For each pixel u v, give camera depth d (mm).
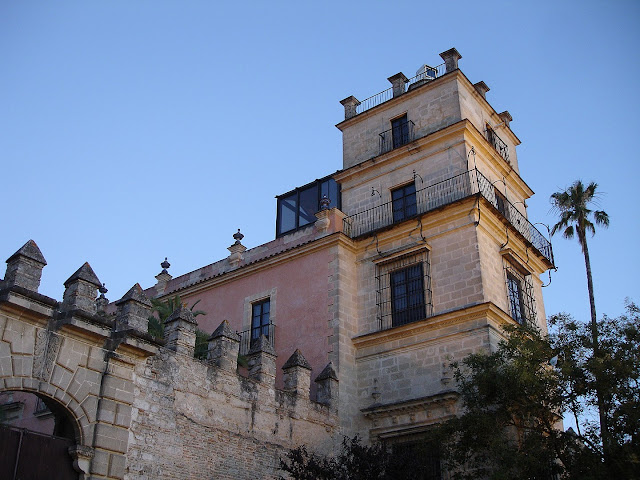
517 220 28516
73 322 16203
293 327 26766
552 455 18000
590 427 17750
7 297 15094
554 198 28062
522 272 27172
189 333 19484
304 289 27156
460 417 20859
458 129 26828
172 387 18344
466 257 24438
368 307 26234
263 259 28812
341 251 26922
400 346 24625
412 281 25609
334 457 22734
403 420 23328
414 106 29453
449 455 19438
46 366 15742
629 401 17312
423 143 27766
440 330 23859
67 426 16297
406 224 26359
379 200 28406
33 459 15086
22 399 26375
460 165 26453
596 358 18078
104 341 17000
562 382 18625
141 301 18109
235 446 19469
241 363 25406
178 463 17750
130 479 16484
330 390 23703
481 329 22875
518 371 18688
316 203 32438
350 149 30906
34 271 15977
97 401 16484
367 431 24062
